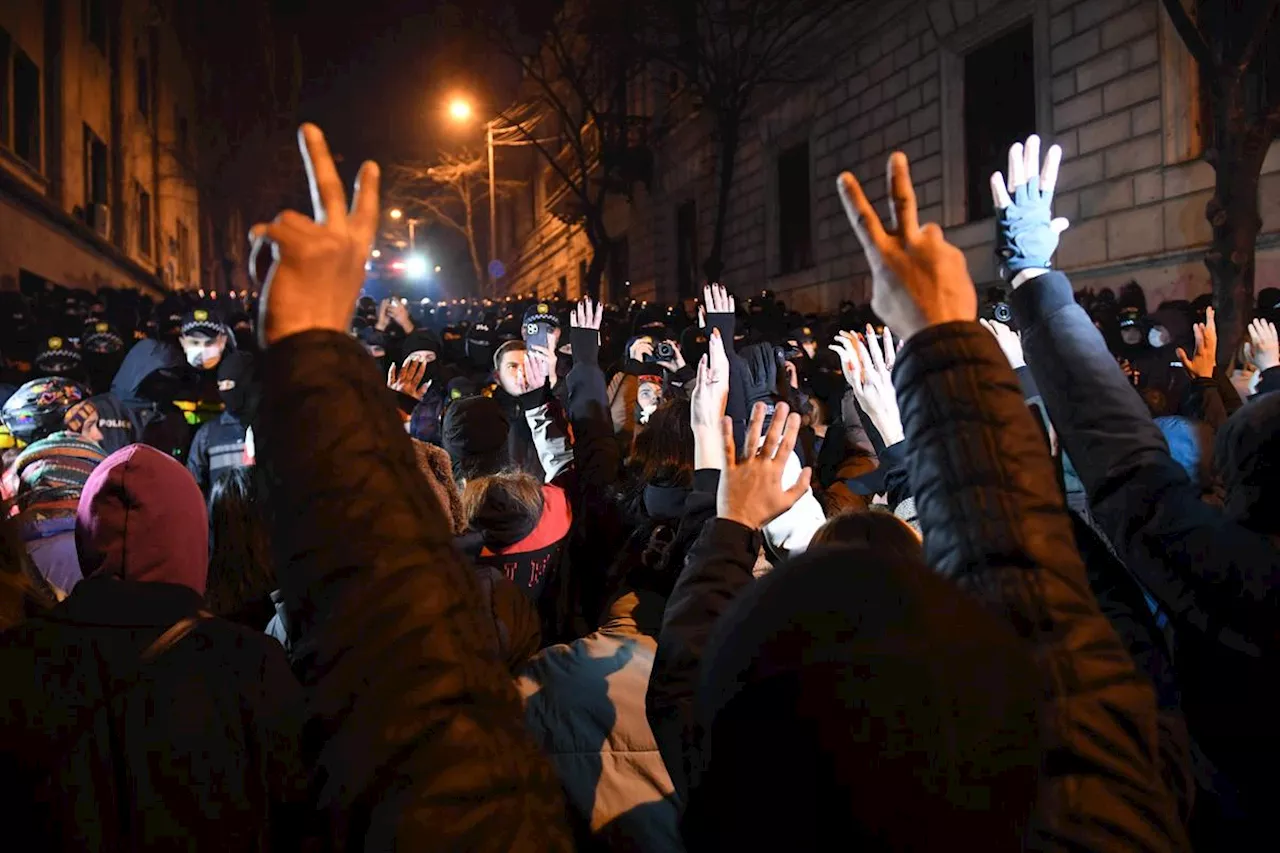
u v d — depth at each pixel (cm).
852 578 89
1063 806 123
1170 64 1587
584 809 225
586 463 377
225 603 299
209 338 761
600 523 354
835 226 2595
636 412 707
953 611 88
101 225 2880
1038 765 85
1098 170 1739
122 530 179
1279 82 1380
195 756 160
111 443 698
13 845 157
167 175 4194
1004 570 128
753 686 83
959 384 131
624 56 3017
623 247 4425
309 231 106
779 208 2952
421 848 98
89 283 2800
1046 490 131
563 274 5566
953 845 78
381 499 107
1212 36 1370
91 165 2988
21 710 160
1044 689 123
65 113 2609
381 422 109
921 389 132
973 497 129
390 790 101
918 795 77
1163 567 174
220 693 166
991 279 1995
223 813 160
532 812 105
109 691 163
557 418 462
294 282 107
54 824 156
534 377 465
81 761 159
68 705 161
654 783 226
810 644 84
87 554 180
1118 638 133
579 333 407
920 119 2234
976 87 2094
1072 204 1797
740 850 82
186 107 4750
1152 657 190
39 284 2336
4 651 167
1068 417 180
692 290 3588
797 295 2797
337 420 106
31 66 2383
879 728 78
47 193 2517
